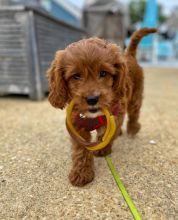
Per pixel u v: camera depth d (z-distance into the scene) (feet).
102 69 1.08
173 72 5.72
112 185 1.15
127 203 1.03
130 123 1.69
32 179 1.21
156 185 1.15
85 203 1.04
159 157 1.40
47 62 2.87
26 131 1.80
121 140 1.64
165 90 3.44
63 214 0.98
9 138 1.68
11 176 1.23
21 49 2.64
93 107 1.05
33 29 2.58
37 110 2.34
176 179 1.19
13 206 1.03
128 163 1.34
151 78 4.71
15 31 2.60
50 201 1.05
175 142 1.61
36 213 0.99
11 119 2.08
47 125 1.93
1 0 3.41
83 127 1.20
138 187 1.13
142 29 1.53
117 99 1.22
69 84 1.13
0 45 2.66
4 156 1.43
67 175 1.24
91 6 7.40
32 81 2.68
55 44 3.06
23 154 1.45
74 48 1.11
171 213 0.98
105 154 1.42
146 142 1.61
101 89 1.06
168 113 2.26
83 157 1.18
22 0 4.70
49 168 1.30
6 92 2.79
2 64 2.71
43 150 1.50
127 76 1.26
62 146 1.55
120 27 7.18
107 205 1.03
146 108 2.44
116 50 1.17
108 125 1.14
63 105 1.18
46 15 2.77
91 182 1.18
